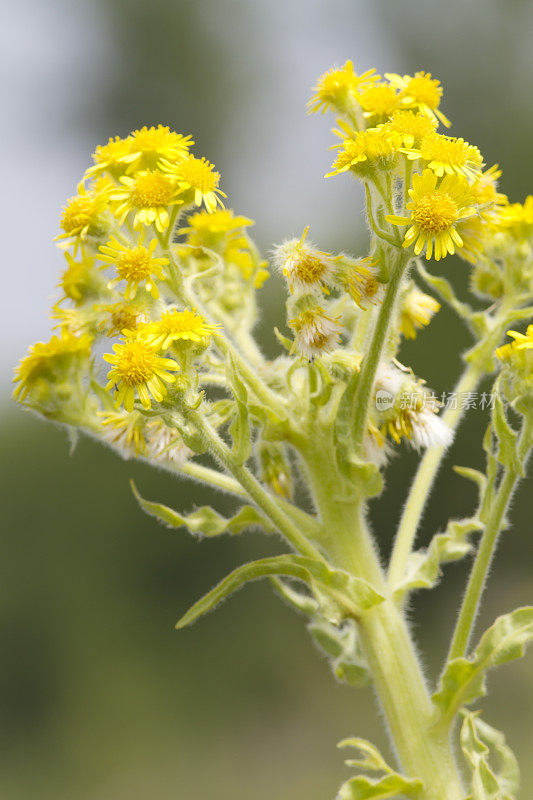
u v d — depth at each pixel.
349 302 0.72
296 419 0.71
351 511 0.71
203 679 3.12
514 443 0.69
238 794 2.62
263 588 3.22
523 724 2.28
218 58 4.14
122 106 4.30
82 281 0.71
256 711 2.99
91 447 3.36
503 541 2.81
